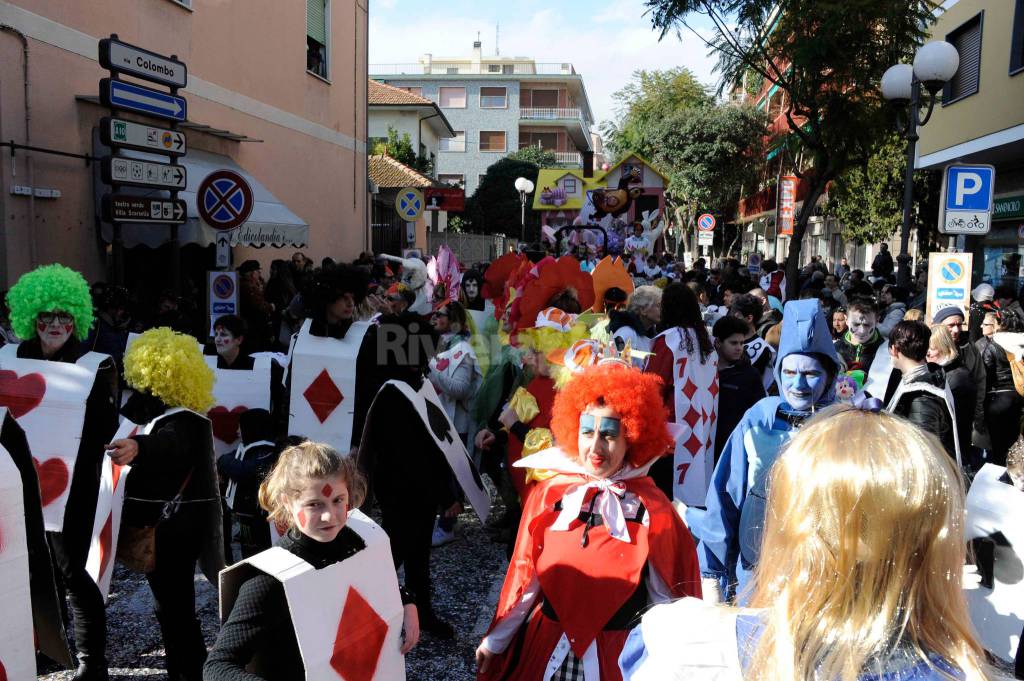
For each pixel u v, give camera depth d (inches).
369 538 105.9
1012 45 606.9
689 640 53.9
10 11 366.3
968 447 216.7
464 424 241.8
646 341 206.8
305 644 93.4
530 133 2480.3
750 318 263.3
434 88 2415.1
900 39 509.7
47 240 394.3
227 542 200.5
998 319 283.4
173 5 495.8
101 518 147.6
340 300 197.6
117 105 368.8
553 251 848.9
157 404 146.9
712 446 197.6
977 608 136.7
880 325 345.4
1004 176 738.8
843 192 601.3
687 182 1534.2
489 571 217.6
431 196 1111.0
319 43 735.1
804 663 46.8
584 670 107.2
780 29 543.2
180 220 410.3
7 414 133.6
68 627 181.3
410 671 163.6
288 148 667.4
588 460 113.3
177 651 144.4
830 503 48.1
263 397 209.3
